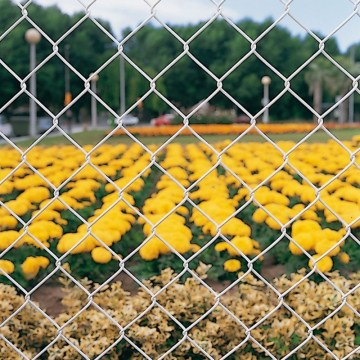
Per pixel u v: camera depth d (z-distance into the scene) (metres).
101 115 38.88
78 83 38.22
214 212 3.68
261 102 38.19
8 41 34.22
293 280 2.62
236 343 2.22
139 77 37.22
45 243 3.36
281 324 2.22
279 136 17.34
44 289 3.36
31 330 2.21
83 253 3.44
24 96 35.50
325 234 3.14
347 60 37.12
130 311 2.26
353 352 1.80
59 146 10.64
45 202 4.39
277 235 3.93
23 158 1.55
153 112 39.22
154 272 3.34
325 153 7.86
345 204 3.93
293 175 6.46
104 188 5.74
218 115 22.84
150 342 2.19
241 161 7.80
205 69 1.48
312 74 37.06
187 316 2.33
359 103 37.81
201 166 6.54
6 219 3.78
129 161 7.16
